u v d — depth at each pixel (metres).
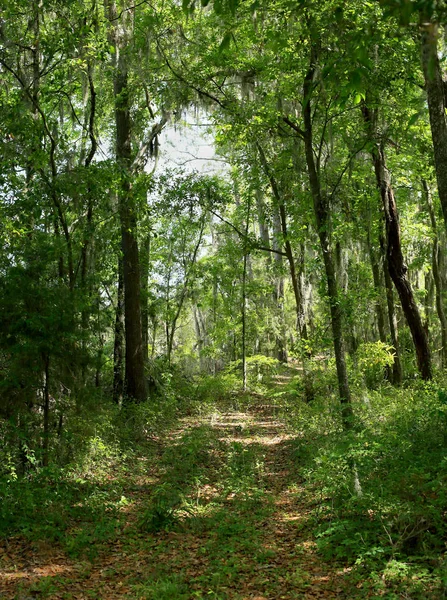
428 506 6.64
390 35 8.82
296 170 17.78
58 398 10.84
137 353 18.22
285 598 5.69
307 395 19.44
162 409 18.83
